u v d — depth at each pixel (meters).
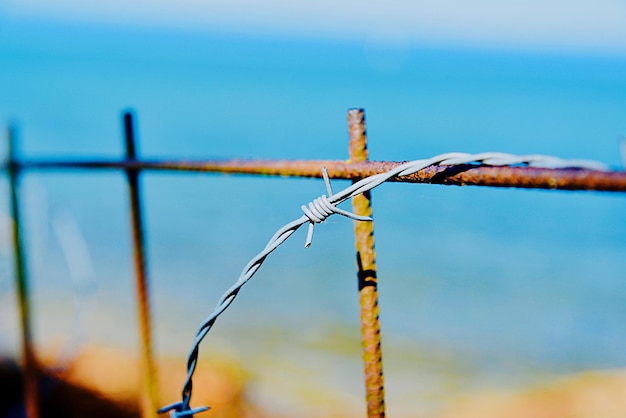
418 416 6.65
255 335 9.03
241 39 177.25
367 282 1.18
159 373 6.10
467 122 41.38
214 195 20.80
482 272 13.38
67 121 37.84
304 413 6.08
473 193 21.12
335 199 1.03
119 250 13.91
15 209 2.22
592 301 11.38
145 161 1.72
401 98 54.50
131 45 138.88
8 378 4.63
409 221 17.78
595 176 0.79
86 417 4.41
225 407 5.70
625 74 88.44
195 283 12.17
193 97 52.59
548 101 52.16
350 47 169.88
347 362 7.97
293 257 13.67
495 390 7.33
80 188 20.62
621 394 6.45
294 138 34.72
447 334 9.74
